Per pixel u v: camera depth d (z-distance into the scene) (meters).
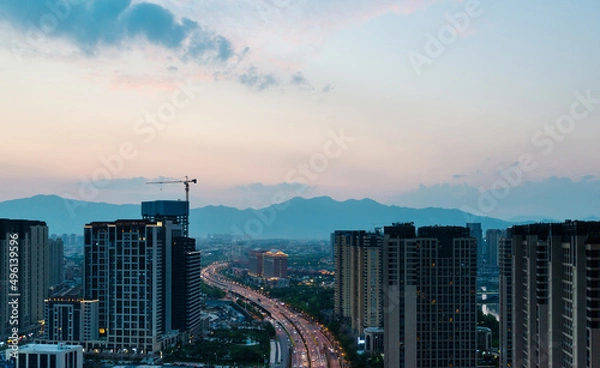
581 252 184.00
